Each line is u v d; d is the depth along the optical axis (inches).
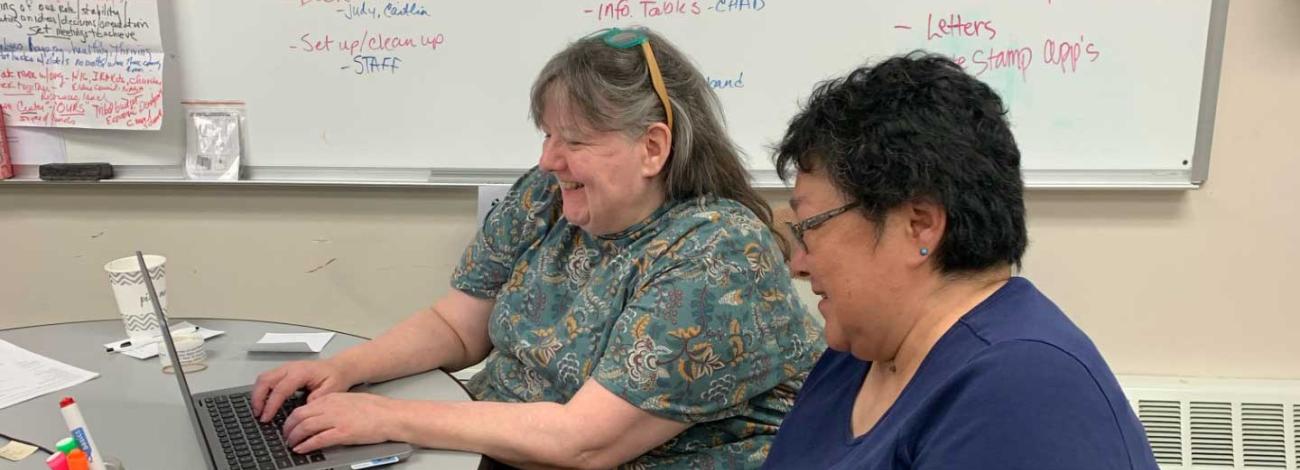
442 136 72.9
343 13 70.6
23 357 50.6
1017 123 69.4
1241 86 68.0
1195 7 66.1
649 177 45.8
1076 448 23.6
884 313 29.7
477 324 55.7
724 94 70.5
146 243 77.9
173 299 79.0
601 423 41.2
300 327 57.6
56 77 71.6
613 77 43.5
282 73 71.9
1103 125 69.0
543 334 49.0
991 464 24.3
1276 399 71.1
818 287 30.9
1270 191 70.2
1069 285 73.9
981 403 25.2
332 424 39.8
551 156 45.6
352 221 76.4
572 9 69.6
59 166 73.2
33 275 79.1
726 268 43.1
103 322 57.3
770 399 48.2
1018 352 25.7
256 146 73.7
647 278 44.2
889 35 68.4
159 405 44.3
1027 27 67.4
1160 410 72.2
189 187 75.9
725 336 42.5
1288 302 72.7
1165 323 74.2
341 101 72.5
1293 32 66.4
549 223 52.4
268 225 76.9
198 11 70.7
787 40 69.0
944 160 26.3
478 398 52.0
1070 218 72.2
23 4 69.9
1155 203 71.2
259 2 70.4
